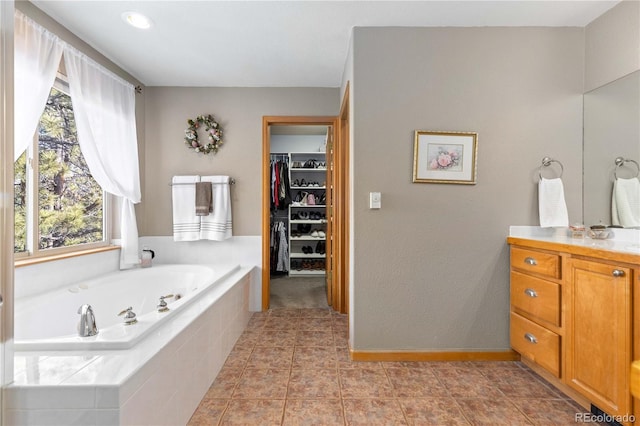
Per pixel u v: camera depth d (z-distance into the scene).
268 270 3.19
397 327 2.11
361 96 2.10
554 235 2.11
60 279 2.12
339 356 2.16
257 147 3.16
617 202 1.87
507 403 1.63
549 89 2.11
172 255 3.15
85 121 2.22
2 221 1.01
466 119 2.10
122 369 1.10
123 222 2.72
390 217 2.11
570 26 2.11
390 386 1.79
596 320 1.44
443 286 2.12
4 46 1.00
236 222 3.17
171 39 2.27
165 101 3.12
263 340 2.42
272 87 3.15
